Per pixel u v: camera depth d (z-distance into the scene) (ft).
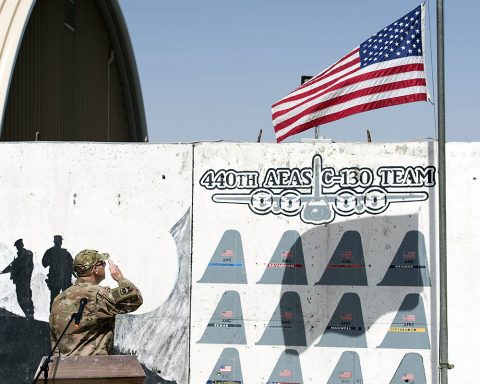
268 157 31.50
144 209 31.86
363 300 30.78
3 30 45.19
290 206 31.32
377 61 31.89
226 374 31.19
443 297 28.91
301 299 31.04
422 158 30.78
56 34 53.21
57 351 25.54
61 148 32.19
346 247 30.99
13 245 32.14
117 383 22.65
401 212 30.81
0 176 32.32
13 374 31.89
